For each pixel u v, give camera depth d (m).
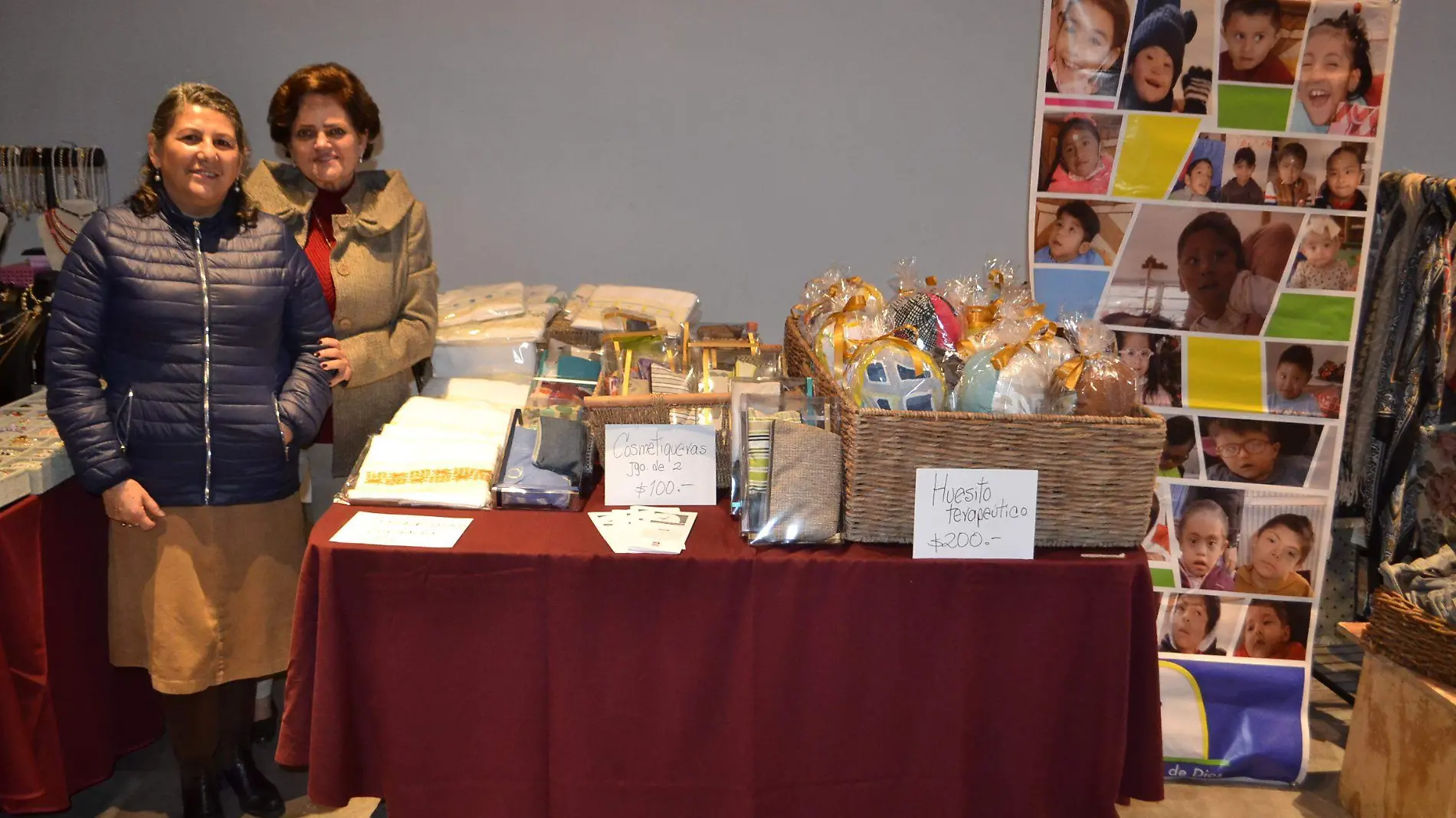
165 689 1.85
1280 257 2.24
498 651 1.54
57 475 1.89
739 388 1.75
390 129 2.57
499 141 2.58
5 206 2.44
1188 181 2.21
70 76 2.51
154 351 1.72
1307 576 2.37
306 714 1.56
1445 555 2.20
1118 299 2.27
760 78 2.55
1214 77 2.16
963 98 2.57
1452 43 2.61
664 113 2.57
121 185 2.59
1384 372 2.40
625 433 1.70
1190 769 2.40
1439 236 2.22
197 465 1.79
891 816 1.63
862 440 1.51
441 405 1.98
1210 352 2.29
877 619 1.54
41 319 2.30
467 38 2.52
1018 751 1.61
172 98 1.66
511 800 1.61
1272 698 2.40
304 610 1.53
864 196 2.63
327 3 2.49
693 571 1.51
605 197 2.62
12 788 1.84
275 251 1.80
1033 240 2.26
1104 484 1.55
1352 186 2.20
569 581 1.50
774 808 1.61
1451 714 2.01
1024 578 1.54
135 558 1.84
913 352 1.61
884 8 2.51
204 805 2.04
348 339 2.03
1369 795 2.23
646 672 1.55
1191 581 2.39
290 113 1.95
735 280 2.69
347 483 1.74
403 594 1.51
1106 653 1.56
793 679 1.56
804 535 1.54
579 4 2.50
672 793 1.60
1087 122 2.19
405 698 1.56
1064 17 2.14
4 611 1.79
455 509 1.67
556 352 2.17
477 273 2.68
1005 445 1.52
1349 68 2.15
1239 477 2.34
